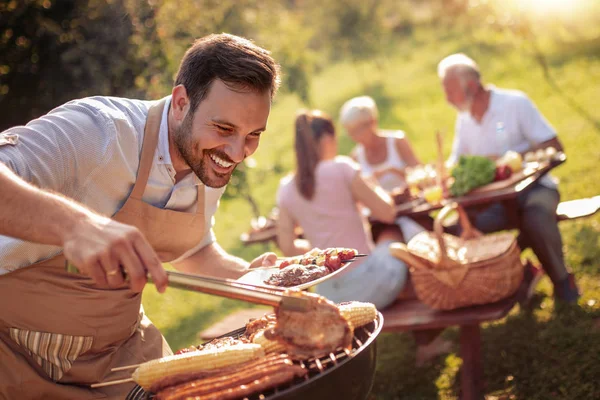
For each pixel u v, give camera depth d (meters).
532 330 4.48
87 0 6.30
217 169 2.14
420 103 13.62
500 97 5.21
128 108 2.23
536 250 4.76
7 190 1.54
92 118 2.11
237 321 4.45
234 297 1.65
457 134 5.53
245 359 1.88
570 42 14.66
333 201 4.45
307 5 19.19
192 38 6.80
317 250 2.38
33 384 2.08
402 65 17.92
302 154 4.49
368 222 4.89
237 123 2.04
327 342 1.78
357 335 2.10
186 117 2.10
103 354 2.22
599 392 3.64
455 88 5.23
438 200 4.67
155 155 2.21
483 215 5.05
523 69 13.41
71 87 6.29
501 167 4.62
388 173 5.70
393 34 21.17
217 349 1.89
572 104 10.24
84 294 2.11
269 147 12.90
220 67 2.02
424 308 4.09
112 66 6.25
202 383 1.71
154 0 6.46
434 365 4.41
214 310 6.47
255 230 5.38
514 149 5.20
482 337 4.59
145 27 6.43
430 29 20.56
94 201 2.12
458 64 5.23
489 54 15.67
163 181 2.25
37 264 2.07
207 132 2.06
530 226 4.72
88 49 6.22
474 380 3.82
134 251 1.46
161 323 6.33
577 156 7.82
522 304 4.81
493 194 4.44
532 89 11.80
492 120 5.23
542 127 5.11
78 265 1.45
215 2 7.54
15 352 2.07
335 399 1.71
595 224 5.99
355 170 4.46
